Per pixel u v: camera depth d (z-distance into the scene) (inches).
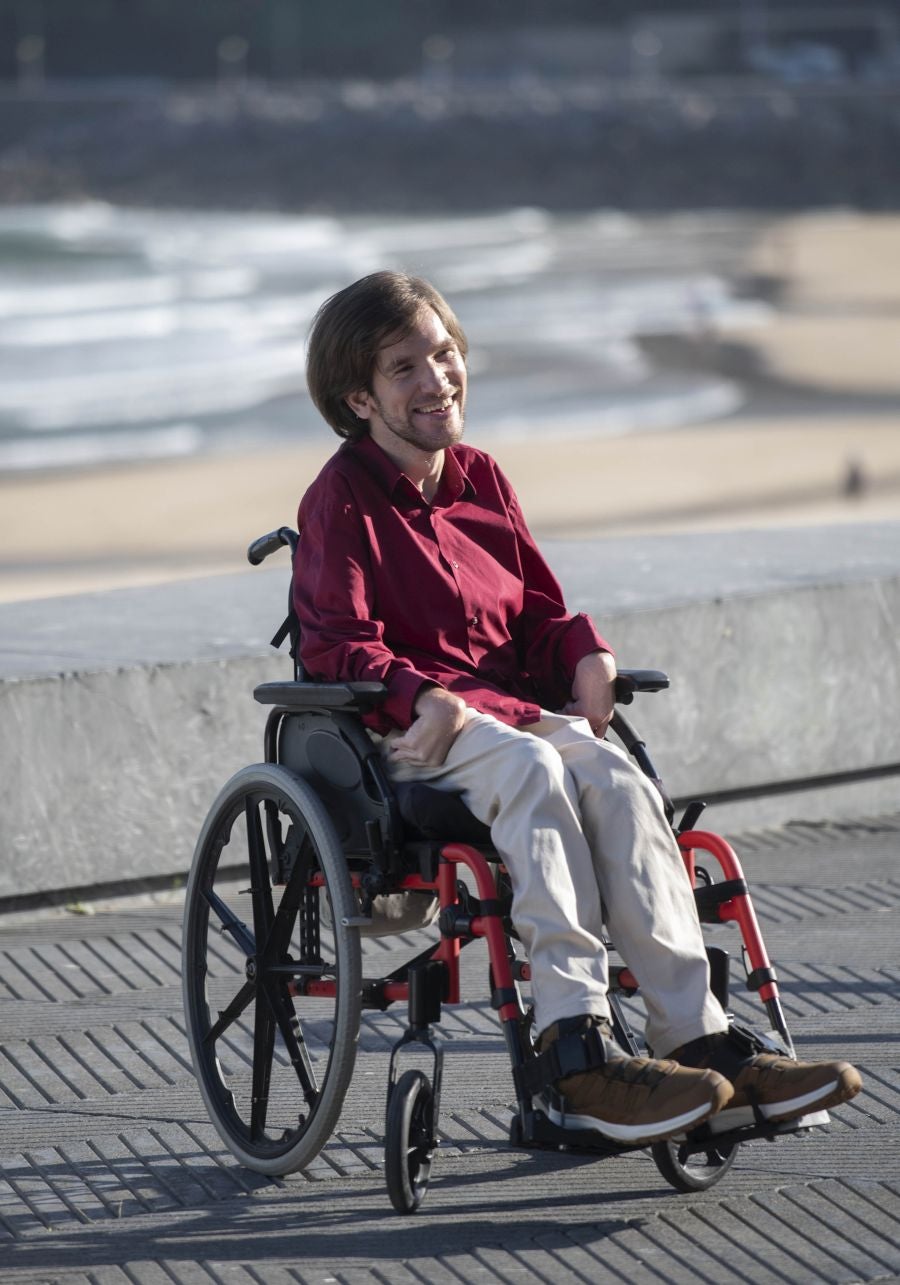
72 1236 360.2
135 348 5206.7
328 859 360.8
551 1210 368.2
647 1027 360.5
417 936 550.6
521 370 5014.8
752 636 646.5
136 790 575.5
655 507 3085.6
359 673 370.0
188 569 2561.5
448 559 393.1
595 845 361.4
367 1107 423.8
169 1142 406.3
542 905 348.8
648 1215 364.8
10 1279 340.8
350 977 359.3
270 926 385.4
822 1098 340.8
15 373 4704.7
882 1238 353.4
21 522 2940.5
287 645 604.4
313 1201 375.2
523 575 411.8
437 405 385.7
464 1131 409.1
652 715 629.0
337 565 382.6
